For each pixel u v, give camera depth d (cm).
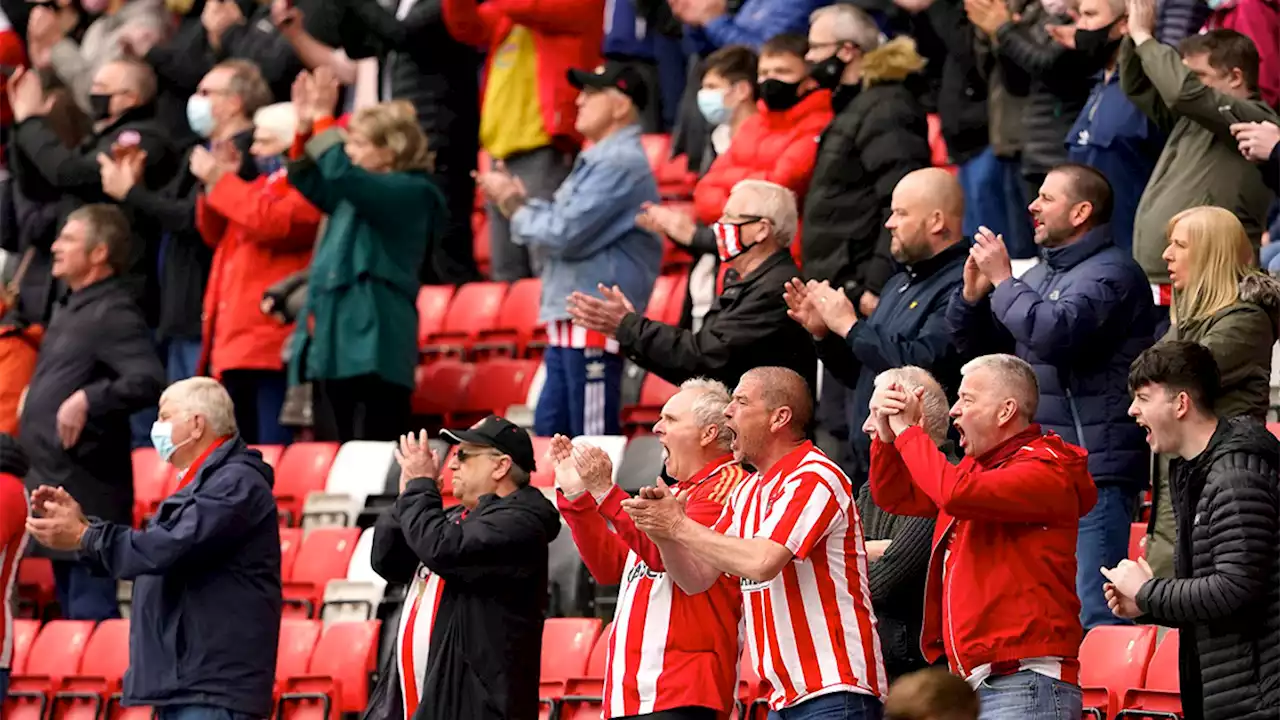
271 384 4050
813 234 3278
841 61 3462
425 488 2675
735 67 3625
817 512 2255
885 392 2281
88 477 3731
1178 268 2667
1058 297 2708
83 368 3778
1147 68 3088
